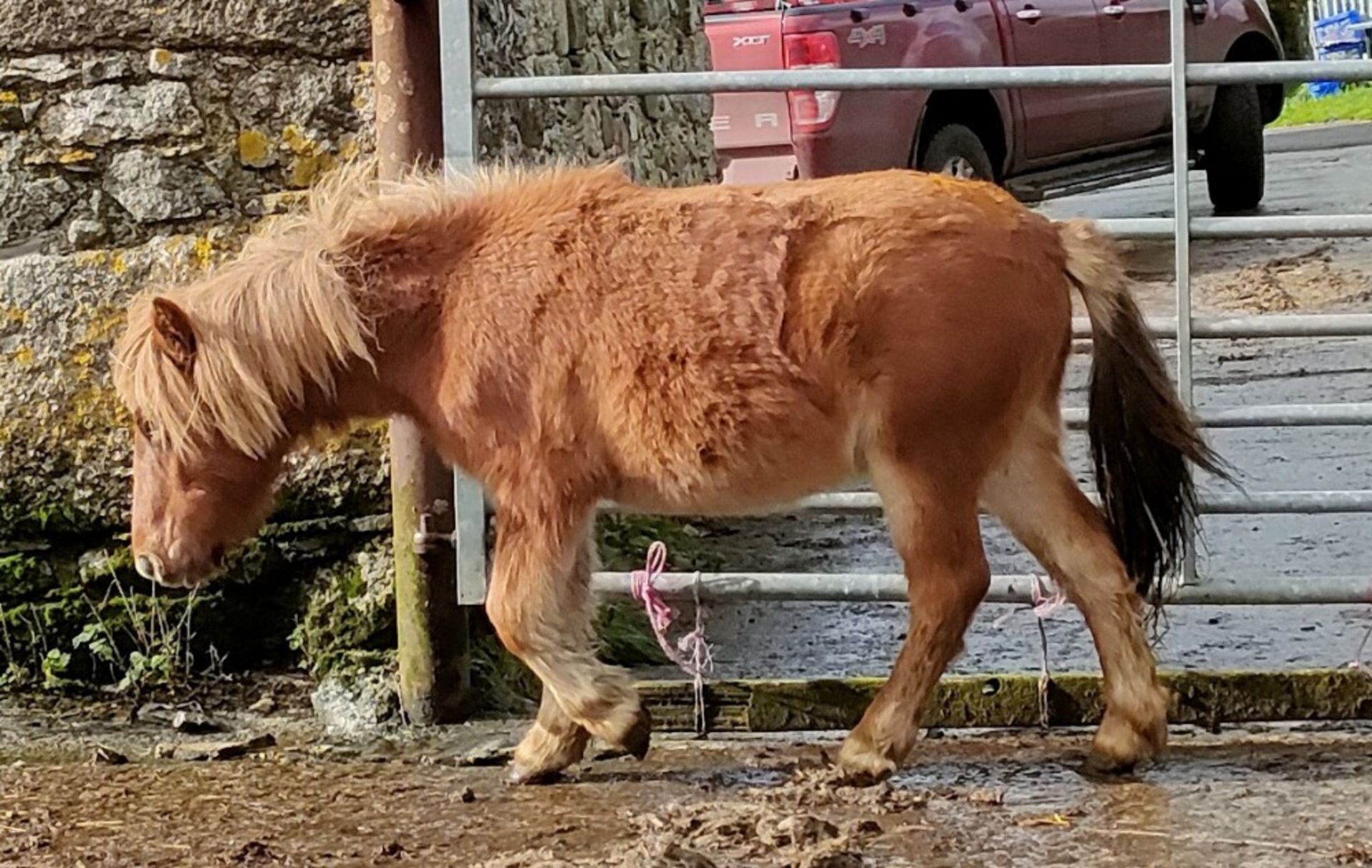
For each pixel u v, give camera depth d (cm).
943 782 374
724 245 355
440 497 429
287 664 477
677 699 418
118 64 462
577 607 377
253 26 458
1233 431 775
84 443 466
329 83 459
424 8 422
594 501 369
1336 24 2905
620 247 360
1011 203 360
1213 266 1112
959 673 475
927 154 981
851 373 350
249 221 464
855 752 367
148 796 383
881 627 536
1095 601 375
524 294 362
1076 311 627
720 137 930
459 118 417
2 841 354
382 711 440
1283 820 341
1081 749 396
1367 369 843
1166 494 373
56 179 466
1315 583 399
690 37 831
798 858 321
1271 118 1352
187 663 469
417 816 364
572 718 374
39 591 473
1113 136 1134
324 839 351
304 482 464
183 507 379
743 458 356
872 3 957
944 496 352
